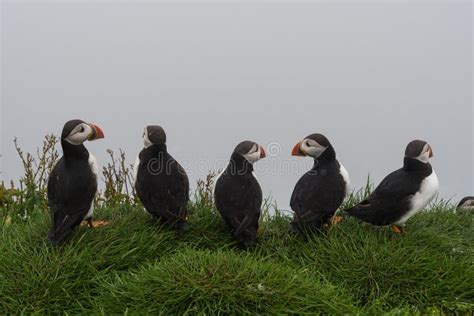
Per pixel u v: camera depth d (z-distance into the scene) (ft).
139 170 18.70
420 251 17.85
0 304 15.65
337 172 19.30
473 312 16.25
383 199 18.83
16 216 21.95
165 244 18.24
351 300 16.28
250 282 15.28
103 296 15.72
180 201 18.38
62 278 16.20
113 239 17.83
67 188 17.44
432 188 18.86
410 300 16.60
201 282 15.12
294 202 18.98
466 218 21.68
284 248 18.58
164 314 14.60
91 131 18.04
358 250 17.84
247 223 17.83
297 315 14.73
